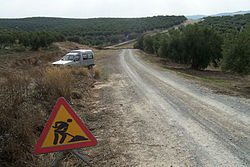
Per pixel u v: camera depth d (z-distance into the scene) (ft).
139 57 113.09
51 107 16.14
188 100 23.16
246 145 12.06
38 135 11.78
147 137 13.55
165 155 11.15
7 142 9.18
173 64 95.35
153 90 29.37
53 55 94.73
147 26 509.35
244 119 16.46
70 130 8.17
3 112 10.62
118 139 13.30
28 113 12.48
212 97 24.35
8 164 8.38
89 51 55.83
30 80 19.29
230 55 37.96
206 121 16.25
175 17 620.08
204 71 68.95
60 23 510.17
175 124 15.80
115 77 43.42
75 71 39.04
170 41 87.10
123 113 18.85
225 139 12.93
